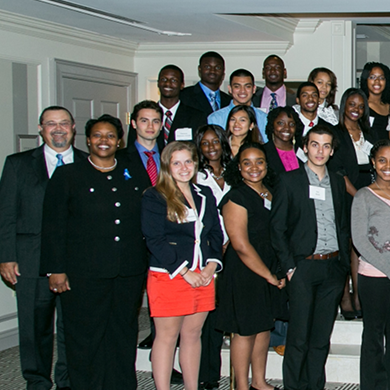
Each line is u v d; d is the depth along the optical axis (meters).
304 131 4.23
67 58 5.55
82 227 3.32
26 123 5.10
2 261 3.58
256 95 5.14
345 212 3.47
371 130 4.22
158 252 3.22
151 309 3.28
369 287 3.28
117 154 3.73
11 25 4.88
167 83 4.41
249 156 3.37
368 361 3.35
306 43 6.33
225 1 4.29
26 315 3.62
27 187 3.59
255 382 3.67
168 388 3.32
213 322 3.77
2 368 4.40
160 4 4.49
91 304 3.32
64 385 3.75
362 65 8.09
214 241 3.37
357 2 4.18
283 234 3.36
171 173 3.28
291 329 3.44
